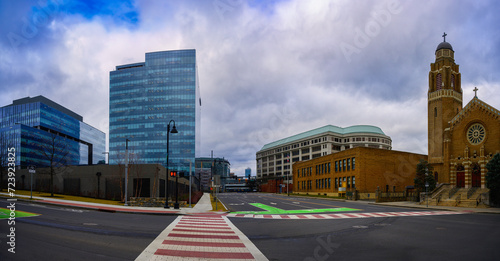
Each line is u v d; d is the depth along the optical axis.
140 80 138.88
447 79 48.62
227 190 178.88
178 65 138.50
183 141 133.25
